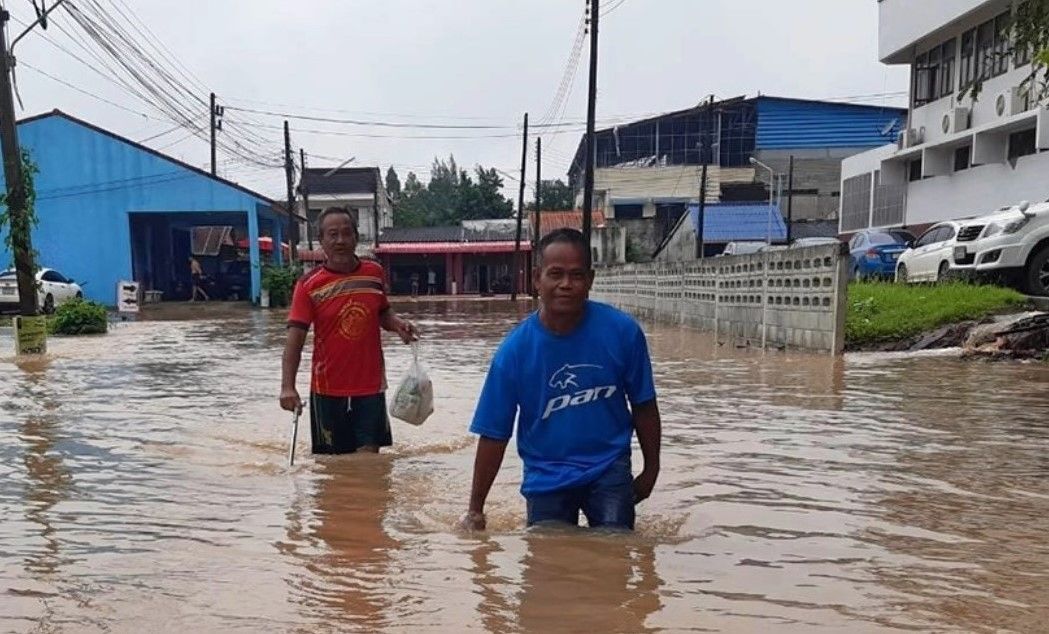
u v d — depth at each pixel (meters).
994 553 2.94
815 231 38.62
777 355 10.32
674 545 3.04
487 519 3.53
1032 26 8.73
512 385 3.24
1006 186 17.28
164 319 23.55
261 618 2.39
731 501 3.69
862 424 5.55
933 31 19.64
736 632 2.23
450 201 75.75
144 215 31.83
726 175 43.25
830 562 2.84
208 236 39.97
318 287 4.93
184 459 4.84
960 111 18.64
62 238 29.45
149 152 29.42
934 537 3.14
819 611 2.38
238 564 2.89
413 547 3.07
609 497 3.16
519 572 2.74
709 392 7.15
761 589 2.57
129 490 4.05
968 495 3.75
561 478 3.17
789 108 42.44
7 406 6.96
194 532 3.31
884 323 10.58
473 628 2.28
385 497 3.92
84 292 29.50
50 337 16.22
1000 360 8.87
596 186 44.12
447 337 15.27
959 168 19.56
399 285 46.56
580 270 3.06
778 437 5.16
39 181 29.14
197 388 8.18
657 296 19.02
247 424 6.07
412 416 5.09
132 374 9.45
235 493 4.00
